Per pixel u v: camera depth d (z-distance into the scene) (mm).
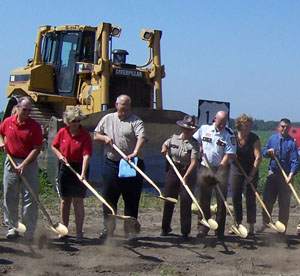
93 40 16703
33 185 8352
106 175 8773
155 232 9688
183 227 9016
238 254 8305
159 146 15156
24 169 8258
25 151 8250
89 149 8500
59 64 17078
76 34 16672
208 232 9859
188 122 8938
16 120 8227
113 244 8586
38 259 7539
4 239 8570
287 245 9070
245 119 9359
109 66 15609
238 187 9453
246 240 9305
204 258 7992
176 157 9109
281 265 7797
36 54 17672
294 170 9438
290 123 9586
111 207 8742
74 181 8516
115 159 8750
